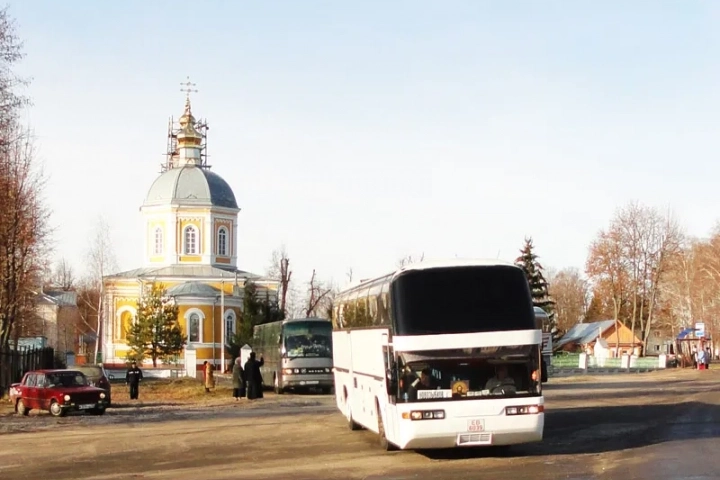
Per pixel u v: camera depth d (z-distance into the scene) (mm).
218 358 85312
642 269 89688
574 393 41719
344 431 25172
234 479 16828
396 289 18625
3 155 41156
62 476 18078
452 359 18328
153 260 90562
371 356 21312
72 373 36000
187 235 90000
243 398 43719
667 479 14711
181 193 89875
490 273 18688
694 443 19875
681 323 95125
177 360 79562
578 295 145875
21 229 45812
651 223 89938
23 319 54688
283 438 24000
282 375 46656
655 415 27625
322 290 97688
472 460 18453
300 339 46875
